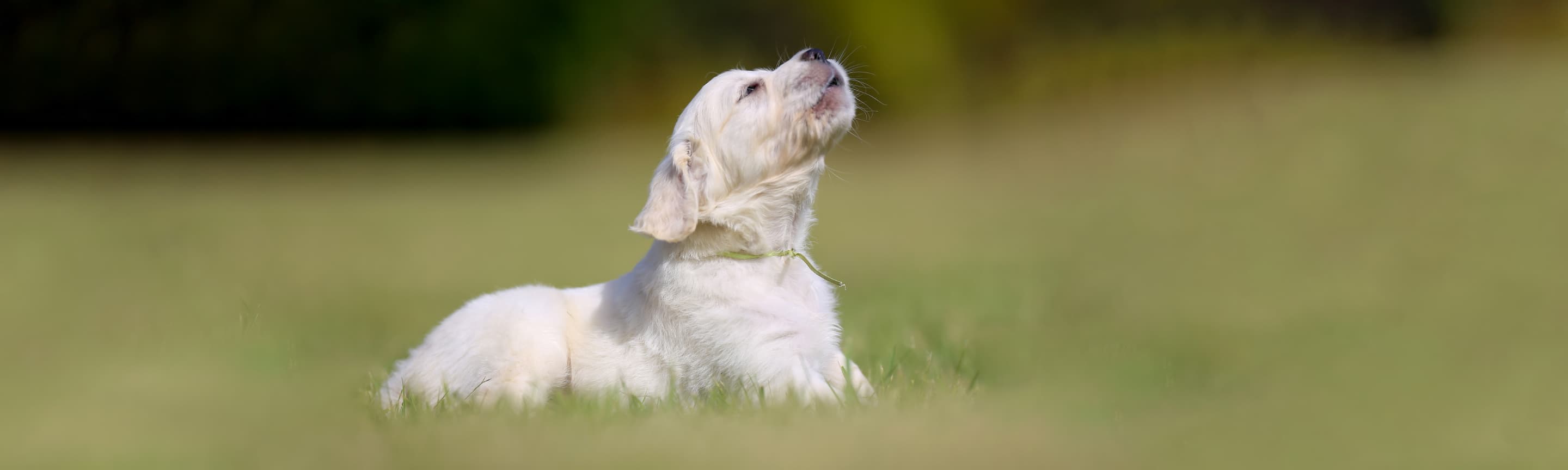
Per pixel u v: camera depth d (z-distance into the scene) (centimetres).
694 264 548
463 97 2952
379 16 2823
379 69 2858
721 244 550
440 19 2891
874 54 3362
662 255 559
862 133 3247
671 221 536
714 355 536
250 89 2773
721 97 559
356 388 595
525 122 3052
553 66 3052
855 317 809
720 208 548
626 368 552
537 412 498
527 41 2995
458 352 549
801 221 572
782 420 462
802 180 559
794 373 523
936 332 725
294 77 2800
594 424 464
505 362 541
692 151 554
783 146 550
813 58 568
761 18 3359
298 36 2773
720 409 499
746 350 528
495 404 511
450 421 479
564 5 3028
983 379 594
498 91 2991
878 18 3369
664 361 548
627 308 565
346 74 2836
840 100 557
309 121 2858
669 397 533
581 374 555
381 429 471
